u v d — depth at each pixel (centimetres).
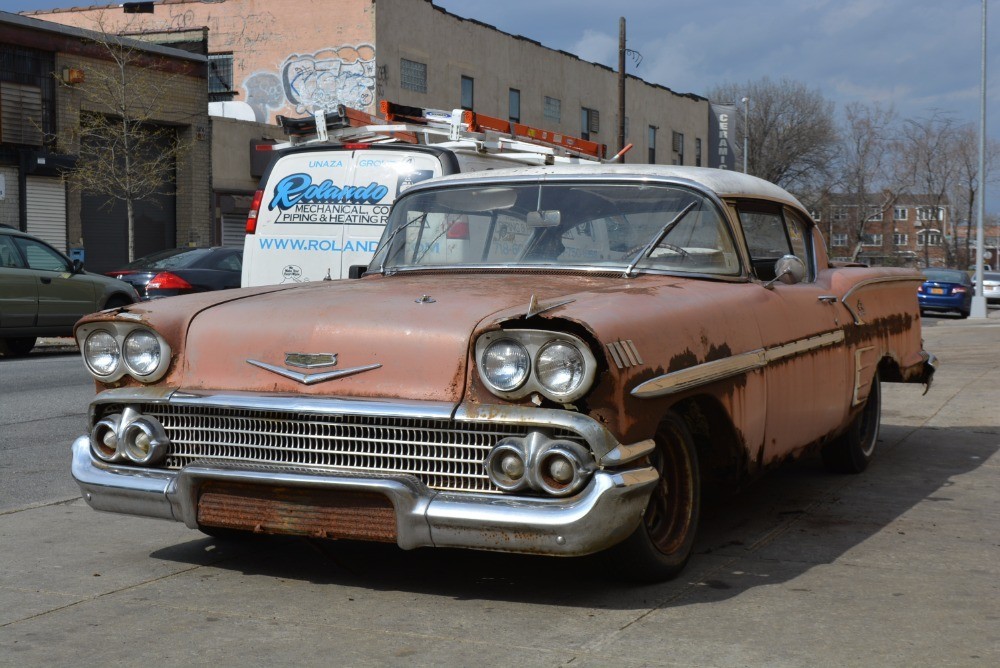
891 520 535
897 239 9812
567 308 381
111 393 431
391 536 379
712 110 5638
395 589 418
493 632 367
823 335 546
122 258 2734
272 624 377
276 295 454
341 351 399
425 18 3472
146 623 379
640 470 374
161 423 426
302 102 3353
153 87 2691
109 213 2689
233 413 409
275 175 1006
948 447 750
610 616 383
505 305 402
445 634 365
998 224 11638
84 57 2542
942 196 7538
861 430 661
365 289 454
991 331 2152
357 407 384
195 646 355
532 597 406
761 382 469
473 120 1050
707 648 350
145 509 421
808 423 530
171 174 2831
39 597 409
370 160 970
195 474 403
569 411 364
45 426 866
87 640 361
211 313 430
